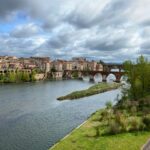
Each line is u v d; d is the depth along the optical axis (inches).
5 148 2105.1
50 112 3592.5
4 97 5044.3
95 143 1884.8
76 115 3385.8
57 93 6043.3
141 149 1734.7
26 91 6235.2
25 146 2153.1
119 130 2113.7
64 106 4141.2
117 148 1765.5
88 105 4259.4
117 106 3248.0
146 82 3518.7
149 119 2239.2
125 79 3762.3
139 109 2979.8
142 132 2102.6
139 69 3580.2
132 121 2234.3
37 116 3299.7
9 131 2571.4
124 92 3678.6
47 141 2276.1
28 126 2778.1
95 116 2817.4
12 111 3617.1
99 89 6702.8
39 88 7170.3
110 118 2586.1
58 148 1814.7
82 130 2258.9
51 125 2829.7
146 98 3203.7
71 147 1824.6
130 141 1895.9
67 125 2834.6
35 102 4517.7
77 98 5172.2
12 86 7465.6
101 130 2226.9
